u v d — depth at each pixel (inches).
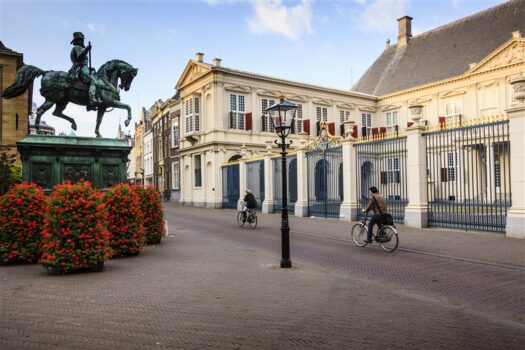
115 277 303.3
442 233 529.3
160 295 251.9
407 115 1508.4
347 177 732.7
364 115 1585.9
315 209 832.9
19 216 360.5
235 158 1269.7
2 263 361.4
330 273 318.7
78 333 185.8
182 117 1413.6
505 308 226.2
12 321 202.1
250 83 1291.8
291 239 520.4
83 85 485.1
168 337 181.5
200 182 1354.6
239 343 175.0
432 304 234.5
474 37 1430.9
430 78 1475.1
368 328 194.5
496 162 980.6
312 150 838.5
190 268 337.4
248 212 670.5
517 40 1160.8
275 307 227.9
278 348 170.1
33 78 468.1
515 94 476.1
